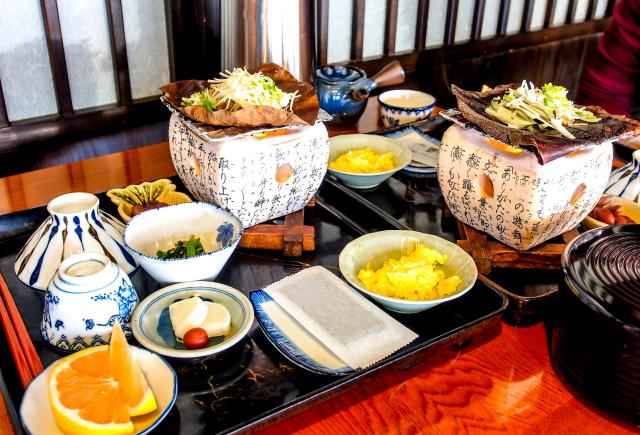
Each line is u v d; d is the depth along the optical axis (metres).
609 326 0.94
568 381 1.07
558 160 1.23
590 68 2.46
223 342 1.03
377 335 1.10
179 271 1.19
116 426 0.85
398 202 1.65
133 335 1.10
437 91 3.09
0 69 1.94
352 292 1.21
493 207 1.33
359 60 2.68
